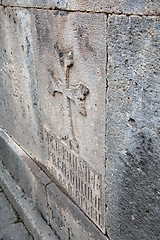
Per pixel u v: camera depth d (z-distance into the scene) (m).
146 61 1.24
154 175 1.38
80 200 2.17
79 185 2.12
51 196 2.44
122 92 1.41
